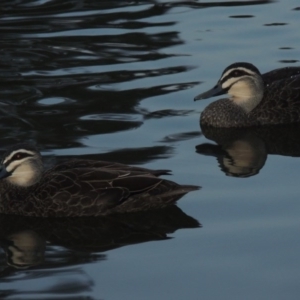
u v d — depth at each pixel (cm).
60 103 1850
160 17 2441
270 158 1600
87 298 1112
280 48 2173
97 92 1916
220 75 2009
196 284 1146
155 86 1953
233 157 1602
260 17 2412
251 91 1850
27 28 2364
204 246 1254
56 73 2042
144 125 1738
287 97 1861
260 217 1334
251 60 2102
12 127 1714
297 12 2445
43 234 1334
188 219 1347
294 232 1279
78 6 2548
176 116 1797
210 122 1803
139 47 2209
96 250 1262
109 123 1741
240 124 1823
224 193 1430
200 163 1562
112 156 1572
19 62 2116
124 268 1198
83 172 1413
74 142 1636
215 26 2353
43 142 1634
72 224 1370
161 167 1529
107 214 1395
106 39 2273
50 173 1431
